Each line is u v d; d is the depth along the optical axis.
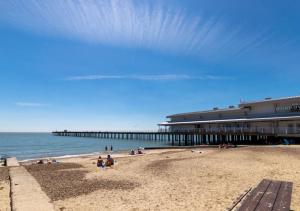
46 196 10.05
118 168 19.12
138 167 18.28
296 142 35.22
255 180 12.34
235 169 15.28
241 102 47.34
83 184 13.19
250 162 17.59
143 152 39.31
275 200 6.36
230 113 50.22
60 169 20.50
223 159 19.34
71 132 153.50
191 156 24.30
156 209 8.66
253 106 45.62
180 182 12.65
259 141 41.12
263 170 14.66
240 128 44.56
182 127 63.19
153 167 17.55
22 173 16.62
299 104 37.97
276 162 17.28
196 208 8.55
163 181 13.06
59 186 12.88
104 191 11.43
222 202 9.08
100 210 8.78
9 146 71.50
